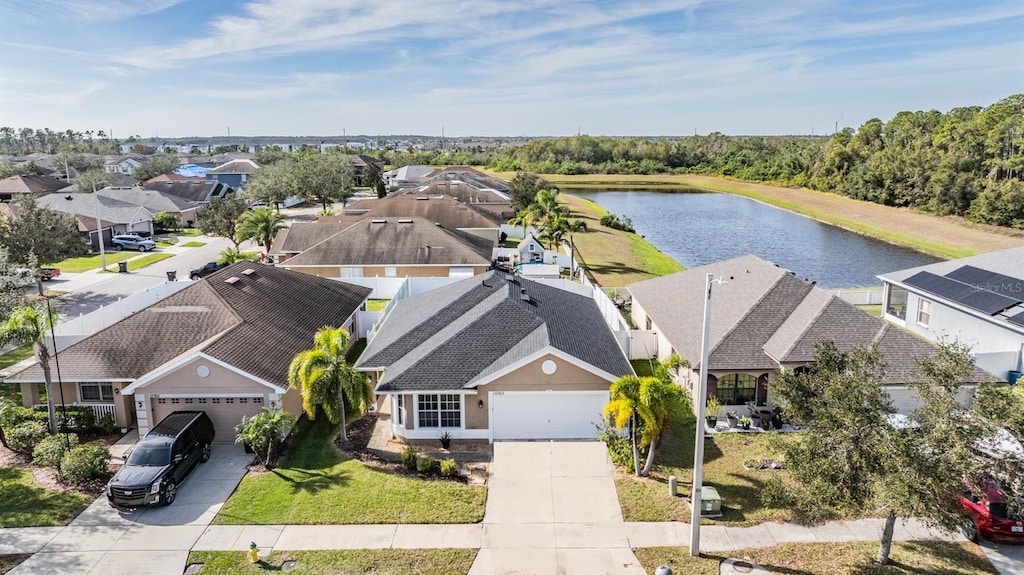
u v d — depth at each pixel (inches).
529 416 1035.3
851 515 786.8
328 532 764.6
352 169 5408.5
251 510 810.2
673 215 4453.7
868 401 645.9
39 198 2942.9
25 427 954.7
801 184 6058.1
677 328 1296.8
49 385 966.4
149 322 1143.0
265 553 722.8
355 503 823.7
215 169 5270.7
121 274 2183.8
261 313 1231.5
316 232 2292.1
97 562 707.4
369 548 732.7
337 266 2049.7
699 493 703.1
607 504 826.8
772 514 803.4
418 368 1042.1
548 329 1097.4
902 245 3309.5
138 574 686.5
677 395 860.6
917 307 1574.8
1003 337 1305.4
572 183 6648.6
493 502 832.3
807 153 6697.8
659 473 910.4
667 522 786.8
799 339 1095.6
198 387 997.2
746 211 4702.3
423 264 2036.2
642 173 7662.4
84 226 2568.9
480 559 714.2
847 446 633.0
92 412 1040.8
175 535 758.5
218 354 1005.2
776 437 778.8
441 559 713.0
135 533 762.8
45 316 983.0
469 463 954.1
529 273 2132.1
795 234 3663.9
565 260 2536.9
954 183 3941.9
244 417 944.3
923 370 677.9
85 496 845.8
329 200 4180.6
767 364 1103.6
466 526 778.8
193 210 3390.7
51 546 735.7
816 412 660.1
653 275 2348.7
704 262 2856.8
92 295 1886.1
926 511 581.3
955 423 613.6
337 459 951.0
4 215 1852.9
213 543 743.1
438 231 2156.7
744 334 1157.1
